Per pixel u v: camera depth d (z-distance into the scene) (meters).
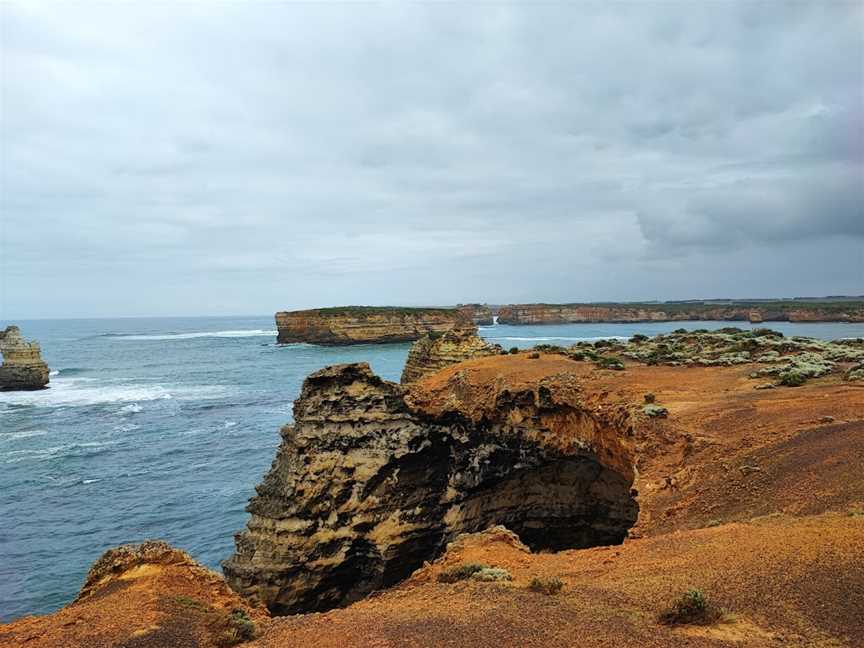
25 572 33.16
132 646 10.75
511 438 33.66
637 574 12.63
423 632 10.47
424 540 32.47
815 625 9.12
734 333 58.56
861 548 11.62
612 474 33.06
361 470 30.75
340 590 30.69
